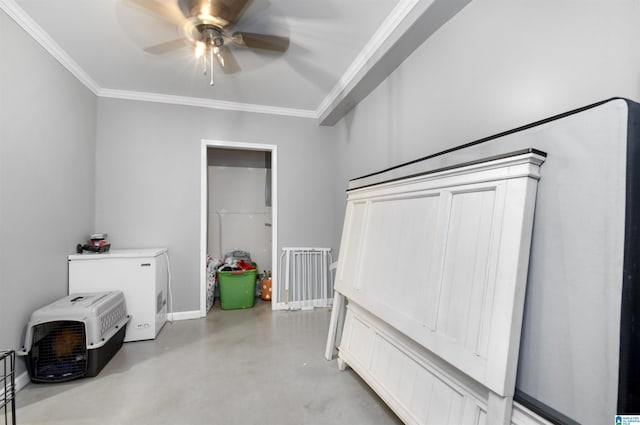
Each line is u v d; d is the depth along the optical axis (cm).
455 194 147
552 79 132
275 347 280
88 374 224
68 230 276
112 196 334
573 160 105
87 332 225
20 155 212
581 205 101
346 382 221
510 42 152
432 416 142
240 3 174
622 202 91
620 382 89
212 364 247
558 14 130
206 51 227
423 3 185
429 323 146
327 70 288
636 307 90
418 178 174
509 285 112
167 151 352
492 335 114
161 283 323
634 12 106
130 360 253
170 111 354
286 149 398
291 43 240
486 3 166
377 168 286
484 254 125
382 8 200
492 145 144
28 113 220
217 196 481
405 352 169
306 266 404
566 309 103
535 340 111
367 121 306
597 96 116
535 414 103
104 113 332
